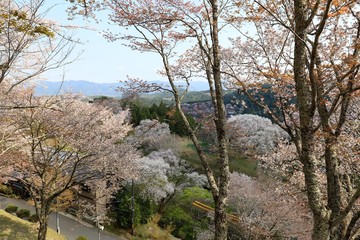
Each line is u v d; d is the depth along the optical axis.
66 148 11.75
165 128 28.00
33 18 5.02
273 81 6.84
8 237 14.23
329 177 5.82
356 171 8.06
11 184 24.59
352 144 6.70
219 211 6.18
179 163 26.55
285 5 5.45
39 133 10.40
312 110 4.48
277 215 13.41
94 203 19.94
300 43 4.54
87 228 20.20
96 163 12.23
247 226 14.33
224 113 6.55
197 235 19.28
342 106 5.57
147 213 21.39
